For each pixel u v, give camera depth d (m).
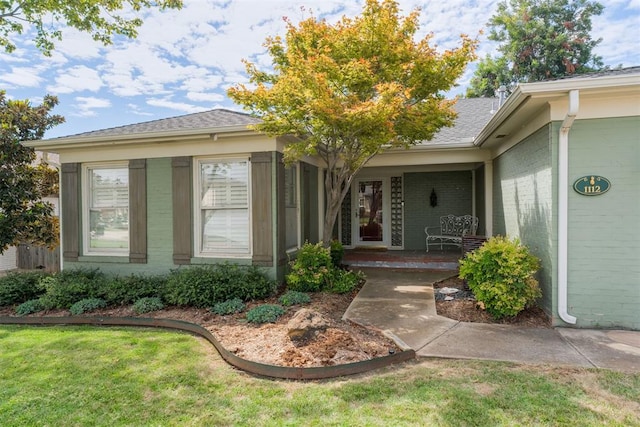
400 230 10.70
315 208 8.23
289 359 3.36
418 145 7.39
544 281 4.70
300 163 7.21
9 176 7.73
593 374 3.07
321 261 5.96
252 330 4.27
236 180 6.27
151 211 6.53
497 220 7.42
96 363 3.57
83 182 6.95
